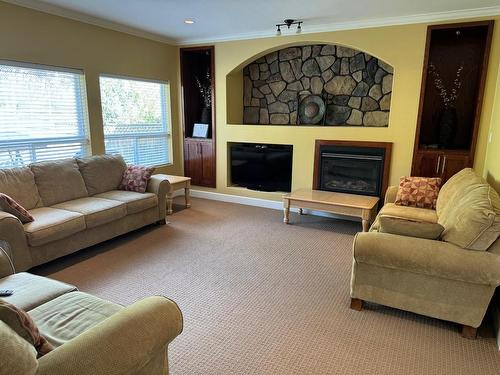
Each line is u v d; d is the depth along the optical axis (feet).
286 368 6.34
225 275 10.03
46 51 12.61
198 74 19.81
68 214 10.64
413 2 11.45
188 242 12.60
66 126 13.88
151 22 14.42
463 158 13.04
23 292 6.05
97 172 13.57
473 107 13.87
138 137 17.46
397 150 14.25
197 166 19.47
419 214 10.96
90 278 9.76
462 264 6.81
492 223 6.60
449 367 6.42
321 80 16.72
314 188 16.24
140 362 4.17
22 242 9.20
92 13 13.17
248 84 18.71
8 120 11.96
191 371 6.22
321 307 8.40
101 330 4.12
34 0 11.80
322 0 11.33
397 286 7.67
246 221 15.16
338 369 6.33
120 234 12.44
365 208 12.84
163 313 4.67
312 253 11.68
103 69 14.85
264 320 7.84
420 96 13.48
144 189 13.91
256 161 17.75
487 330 7.53
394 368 6.38
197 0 11.43
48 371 3.49
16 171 11.23
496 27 12.01
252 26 14.96
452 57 13.94
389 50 13.75
